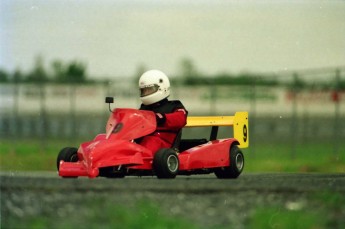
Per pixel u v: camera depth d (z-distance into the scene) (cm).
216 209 1997
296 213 1858
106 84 5962
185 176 3494
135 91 5744
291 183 2542
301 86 5378
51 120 6319
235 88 6072
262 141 5931
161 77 3002
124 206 1948
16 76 6031
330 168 4656
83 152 2755
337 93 5081
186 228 1733
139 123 2853
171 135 2953
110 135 2803
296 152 5581
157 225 1731
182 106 3009
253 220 1828
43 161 5041
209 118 3212
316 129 5441
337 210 1975
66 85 6359
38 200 2119
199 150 2950
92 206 1995
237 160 3122
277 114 5750
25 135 6119
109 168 2794
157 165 2772
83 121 6397
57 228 1744
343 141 5309
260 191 2281
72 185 2428
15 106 6062
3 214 1900
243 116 3259
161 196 2192
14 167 4744
